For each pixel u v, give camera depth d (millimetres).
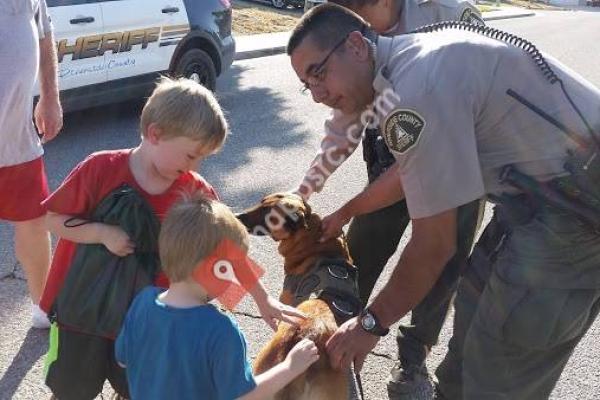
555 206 2064
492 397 2289
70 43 6102
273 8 17453
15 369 3217
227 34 8023
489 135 2107
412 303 2250
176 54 7285
